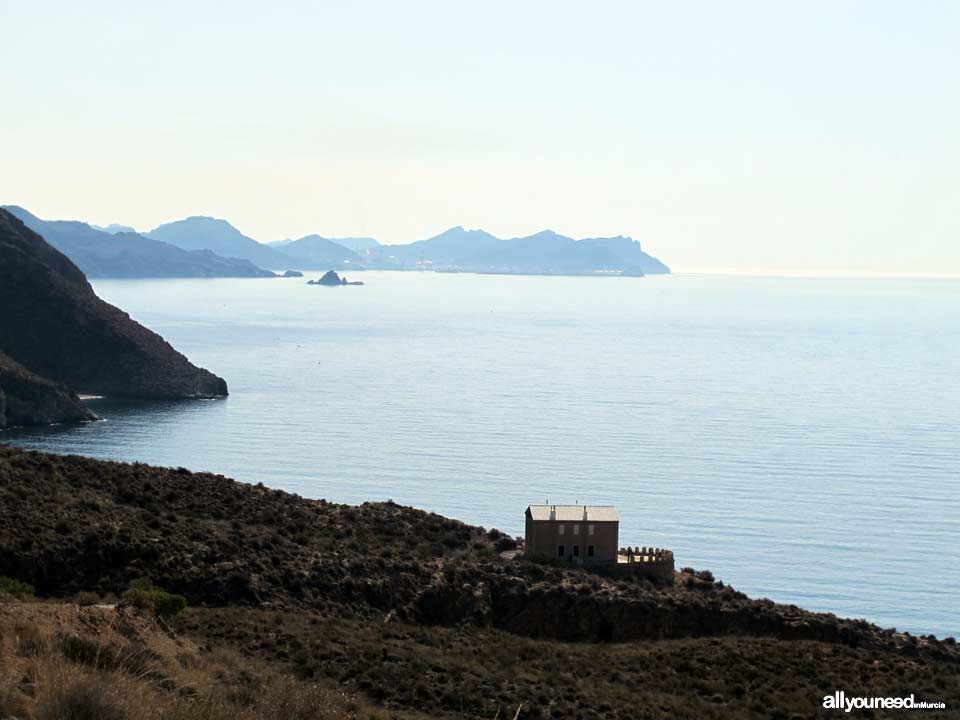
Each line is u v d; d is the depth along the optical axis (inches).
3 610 1475.1
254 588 2226.9
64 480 2667.3
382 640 2036.2
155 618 1716.3
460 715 1658.5
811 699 1926.7
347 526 2795.3
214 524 2586.1
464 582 2479.1
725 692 1947.6
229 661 1635.1
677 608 2466.8
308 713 1381.6
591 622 2425.0
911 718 1859.0
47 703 1079.6
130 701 1135.0
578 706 1748.3
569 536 2827.3
